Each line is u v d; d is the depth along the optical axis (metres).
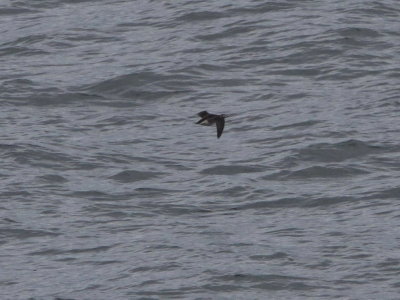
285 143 52.66
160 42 69.19
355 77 61.72
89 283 38.16
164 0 77.25
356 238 41.59
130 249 41.06
